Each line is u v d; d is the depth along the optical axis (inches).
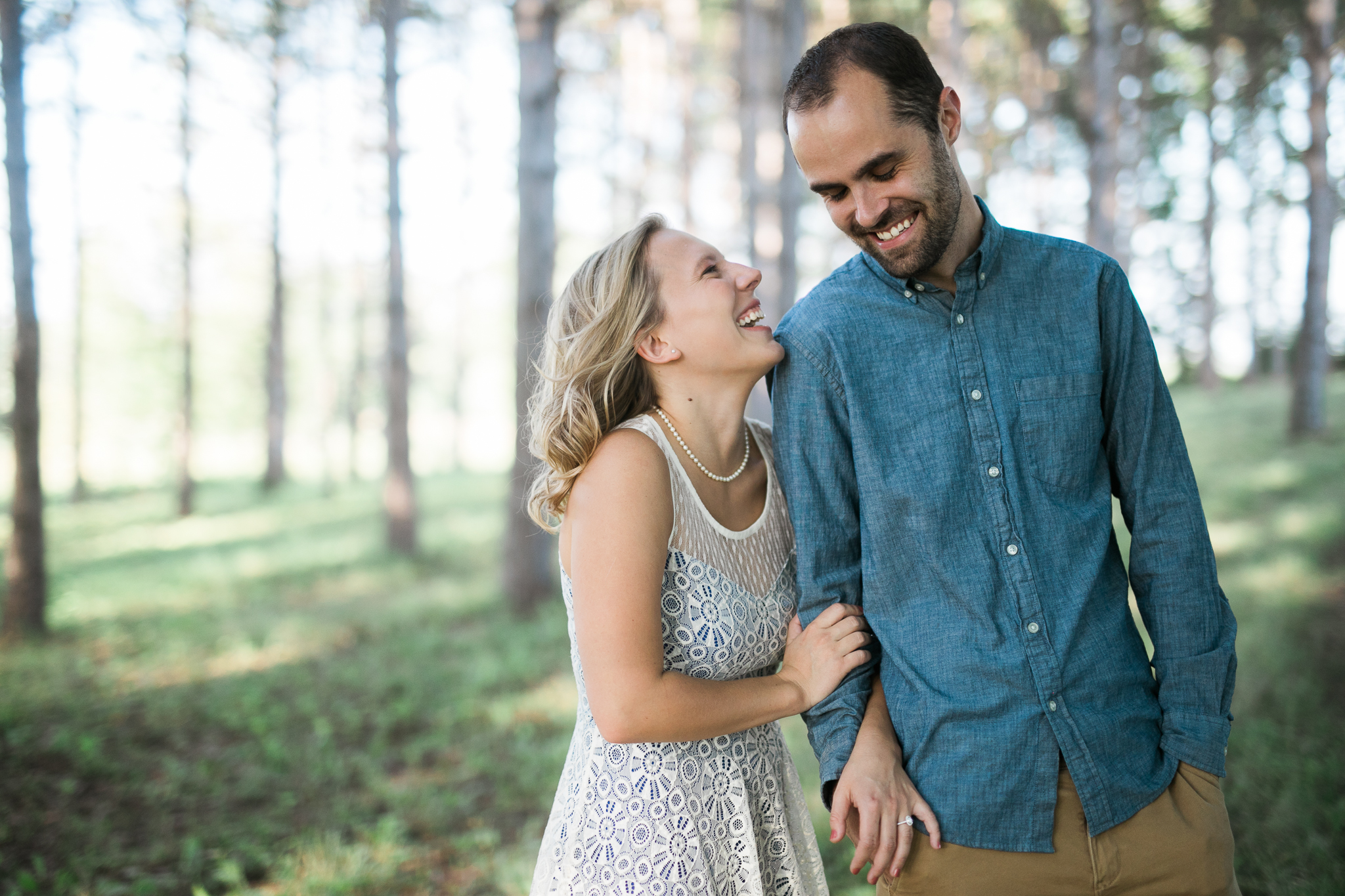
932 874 63.1
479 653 289.4
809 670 66.3
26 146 339.9
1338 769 137.8
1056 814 61.5
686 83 662.5
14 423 345.7
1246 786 135.7
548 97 336.8
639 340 67.0
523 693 246.5
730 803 67.4
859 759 63.5
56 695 253.3
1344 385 737.0
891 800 62.2
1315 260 514.3
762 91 376.2
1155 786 61.6
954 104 63.2
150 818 173.9
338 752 209.8
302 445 1464.1
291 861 152.0
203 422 1328.7
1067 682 61.4
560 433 66.5
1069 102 397.7
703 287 66.1
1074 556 63.3
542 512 70.2
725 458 70.6
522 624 327.0
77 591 435.2
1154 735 63.4
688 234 69.6
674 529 64.9
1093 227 392.8
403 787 187.8
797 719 199.9
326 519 682.2
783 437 68.3
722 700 62.6
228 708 242.4
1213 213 812.6
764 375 72.0
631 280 66.6
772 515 72.0
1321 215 512.1
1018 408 63.8
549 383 68.6
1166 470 65.8
